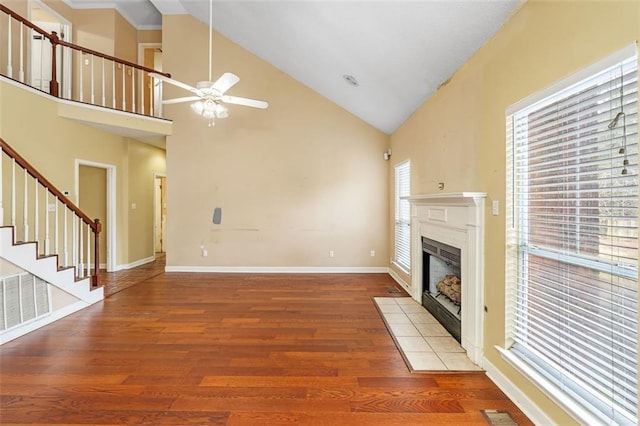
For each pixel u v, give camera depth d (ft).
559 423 5.50
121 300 13.82
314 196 19.19
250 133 19.07
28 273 10.43
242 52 18.98
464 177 9.20
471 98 8.76
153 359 8.64
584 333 5.23
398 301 13.70
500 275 7.34
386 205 19.20
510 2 6.56
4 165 12.39
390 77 12.24
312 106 19.07
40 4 17.01
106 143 18.11
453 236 9.75
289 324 11.22
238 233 19.16
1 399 6.81
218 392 7.15
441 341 9.72
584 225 5.22
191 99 11.97
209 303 13.47
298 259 19.26
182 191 19.07
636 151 4.31
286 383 7.52
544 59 5.85
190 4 17.31
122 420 6.20
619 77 4.51
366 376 7.84
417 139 13.70
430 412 6.48
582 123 5.19
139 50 21.63
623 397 4.59
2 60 15.12
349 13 9.63
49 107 14.19
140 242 21.42
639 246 4.17
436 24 8.20
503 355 7.02
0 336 9.45
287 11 11.92
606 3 4.55
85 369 8.08
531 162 6.55
